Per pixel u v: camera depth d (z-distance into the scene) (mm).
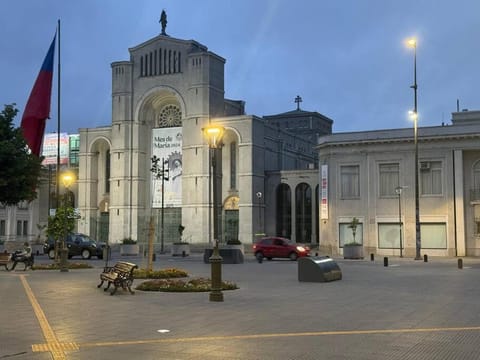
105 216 79625
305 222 69625
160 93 75188
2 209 77375
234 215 71562
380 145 52812
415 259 42625
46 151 99438
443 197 50250
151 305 15562
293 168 81688
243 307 15180
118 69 77062
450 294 18250
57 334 11148
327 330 11633
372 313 14023
